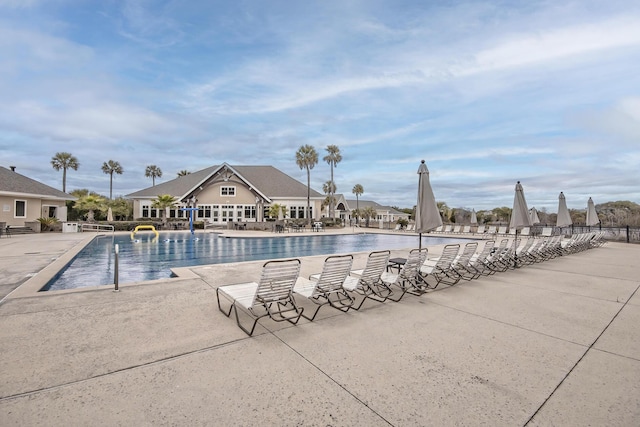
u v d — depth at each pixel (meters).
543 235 20.73
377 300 5.80
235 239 22.39
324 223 36.16
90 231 26.86
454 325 4.51
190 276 7.52
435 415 2.47
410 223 33.31
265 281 4.30
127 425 2.29
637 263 10.42
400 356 3.50
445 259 7.10
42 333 4.02
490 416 2.46
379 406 2.58
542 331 4.30
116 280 6.16
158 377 2.98
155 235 24.78
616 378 3.07
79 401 2.58
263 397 2.68
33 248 14.10
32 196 25.86
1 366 3.14
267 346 3.73
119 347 3.63
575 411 2.54
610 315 5.01
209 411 2.48
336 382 2.94
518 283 7.36
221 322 4.50
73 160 55.44
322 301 5.73
